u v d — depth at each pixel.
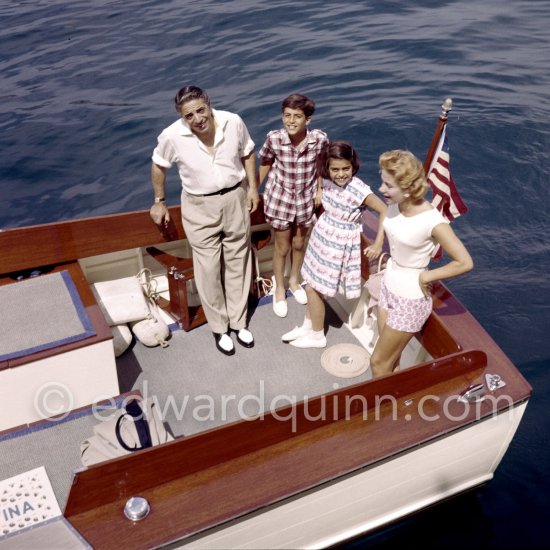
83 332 2.93
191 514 2.44
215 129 3.04
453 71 8.48
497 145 6.84
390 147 6.88
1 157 7.16
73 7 12.66
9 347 2.85
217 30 10.48
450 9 10.96
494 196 6.15
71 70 9.46
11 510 2.47
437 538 3.35
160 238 3.73
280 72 8.67
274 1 11.64
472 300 5.05
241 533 2.56
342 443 2.72
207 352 3.68
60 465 2.67
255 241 3.96
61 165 6.99
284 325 3.86
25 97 8.66
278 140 3.26
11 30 11.52
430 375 2.90
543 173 6.43
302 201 3.47
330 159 3.00
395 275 2.86
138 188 6.55
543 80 8.24
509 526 3.41
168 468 2.51
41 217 6.17
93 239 3.59
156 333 3.65
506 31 9.93
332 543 2.97
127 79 8.97
